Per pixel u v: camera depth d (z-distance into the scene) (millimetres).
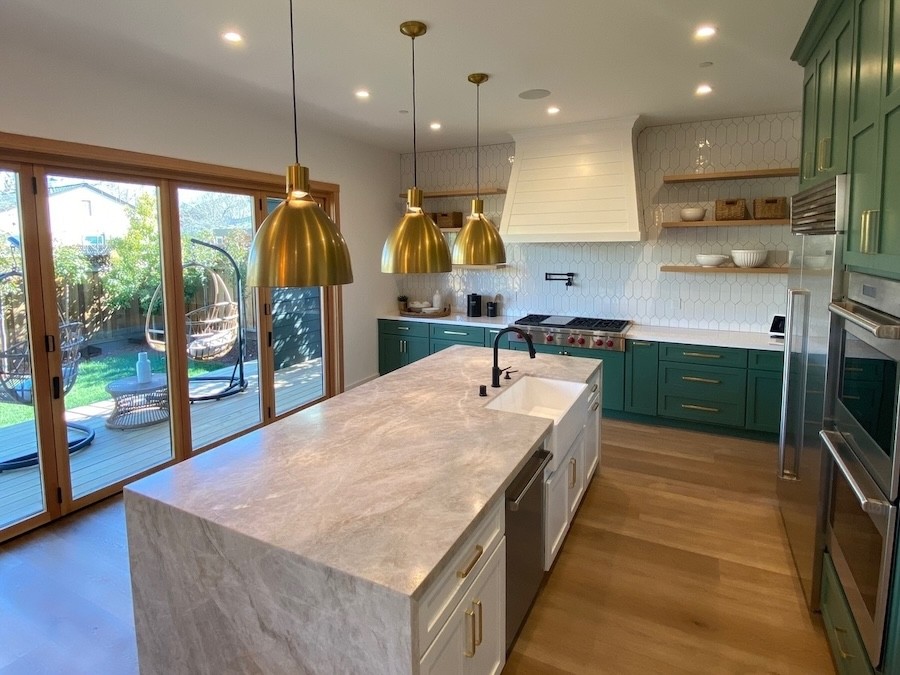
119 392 3586
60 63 2961
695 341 4453
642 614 2408
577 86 3559
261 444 2160
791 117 4359
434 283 6203
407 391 2922
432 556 1398
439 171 5930
